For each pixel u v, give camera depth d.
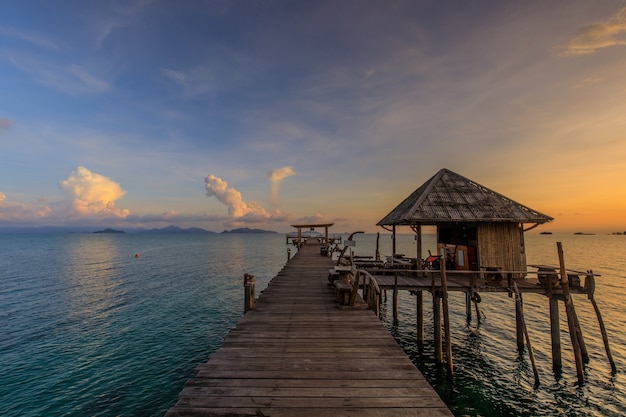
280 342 7.28
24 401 11.16
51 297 26.92
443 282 12.27
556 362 12.78
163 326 19.42
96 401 11.20
